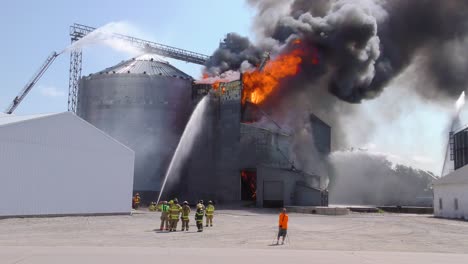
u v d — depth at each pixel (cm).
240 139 5416
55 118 3200
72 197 3275
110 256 1374
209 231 2455
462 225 3128
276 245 1853
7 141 2934
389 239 2186
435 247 1877
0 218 2870
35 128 3088
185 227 2644
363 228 2825
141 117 5950
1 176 2892
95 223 2784
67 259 1291
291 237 2216
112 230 2380
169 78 6075
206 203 5584
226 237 2152
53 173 3173
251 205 5128
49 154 3158
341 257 1461
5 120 3319
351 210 4969
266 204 5022
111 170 3534
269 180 5053
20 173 2991
